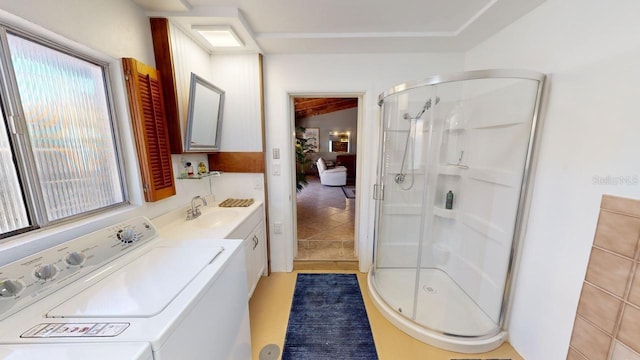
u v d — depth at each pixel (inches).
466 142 83.6
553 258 52.2
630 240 38.7
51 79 41.3
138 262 43.0
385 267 95.8
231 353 46.2
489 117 71.3
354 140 369.1
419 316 71.7
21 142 36.9
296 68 88.2
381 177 88.7
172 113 63.7
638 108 37.4
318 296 85.6
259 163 90.9
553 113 52.2
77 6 42.4
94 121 49.2
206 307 36.5
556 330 51.5
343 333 69.0
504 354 61.7
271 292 87.8
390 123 85.0
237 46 80.0
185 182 74.0
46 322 28.3
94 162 49.1
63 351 24.2
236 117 88.8
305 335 68.3
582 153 45.8
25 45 37.5
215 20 63.1
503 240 66.1
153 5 57.1
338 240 129.6
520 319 61.3
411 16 65.9
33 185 38.5
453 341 62.6
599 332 43.5
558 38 51.1
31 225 38.6
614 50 40.4
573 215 47.6
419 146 88.8
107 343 25.2
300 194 247.0
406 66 87.6
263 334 68.7
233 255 47.3
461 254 86.8
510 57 66.1
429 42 78.9
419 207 94.3
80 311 30.1
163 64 61.7
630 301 39.1
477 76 59.9
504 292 64.8
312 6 61.4
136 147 54.6
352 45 80.9
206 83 72.4
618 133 40.0
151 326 27.5
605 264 42.2
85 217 46.3
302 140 175.8
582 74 45.9
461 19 67.1
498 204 68.5
